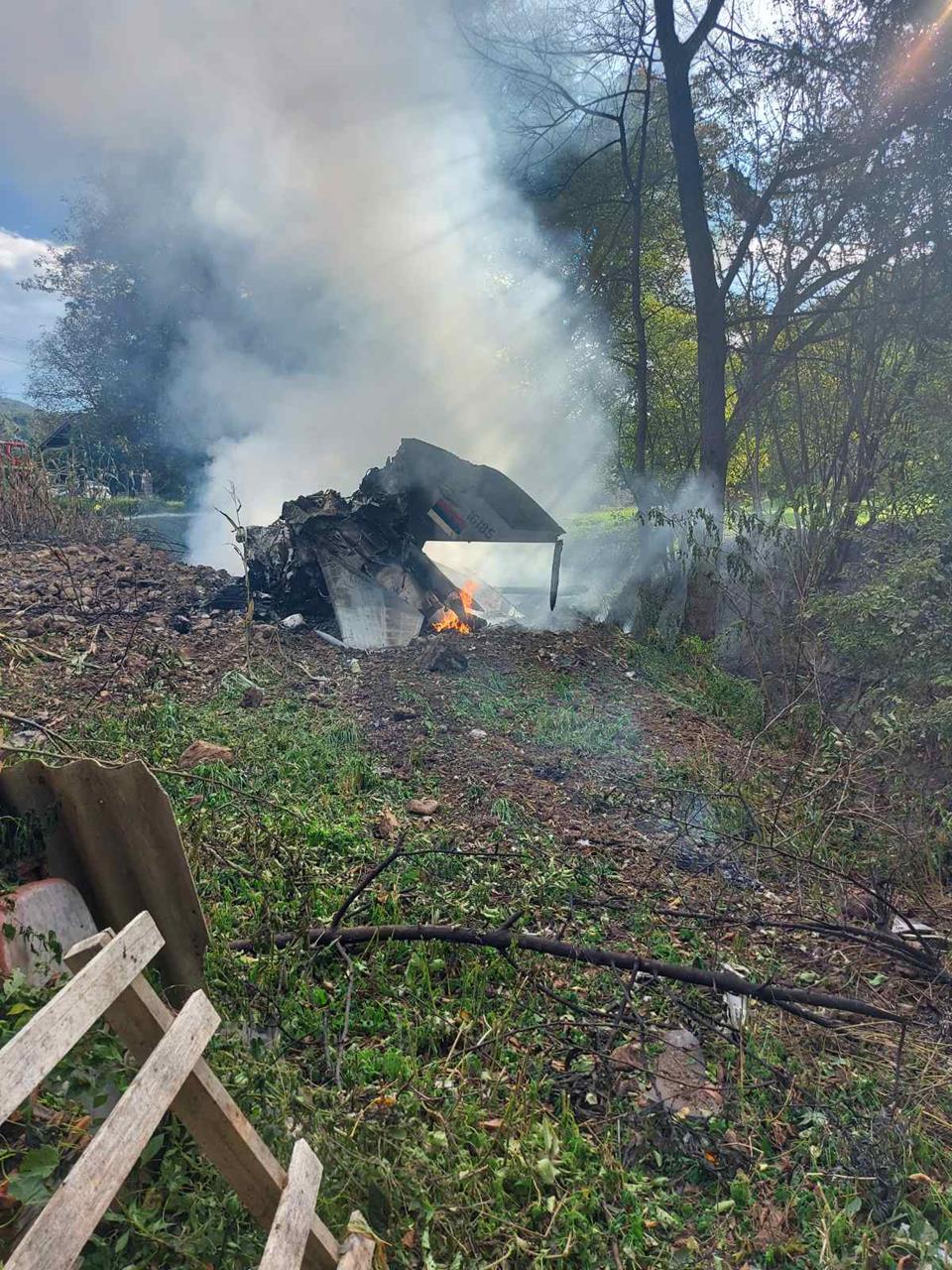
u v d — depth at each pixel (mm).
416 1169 2506
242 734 5965
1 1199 1729
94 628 7840
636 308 13234
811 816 5738
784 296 12102
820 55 11445
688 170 11641
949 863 5547
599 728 7281
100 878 2848
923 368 8664
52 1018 1595
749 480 12688
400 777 5836
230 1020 2906
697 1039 3561
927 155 10578
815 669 7492
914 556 6730
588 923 4379
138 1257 1780
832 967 4324
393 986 3602
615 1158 2873
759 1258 2600
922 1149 3078
